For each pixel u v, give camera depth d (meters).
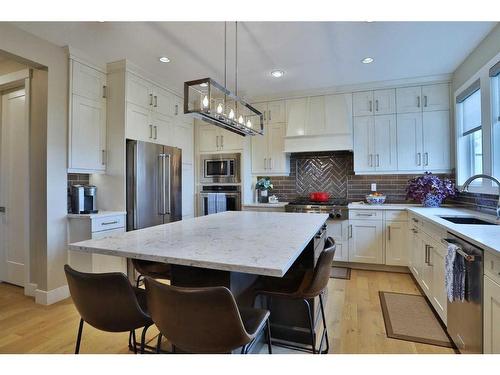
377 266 3.91
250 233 1.91
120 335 2.28
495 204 2.75
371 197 4.09
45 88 2.86
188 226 2.22
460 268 1.81
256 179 4.91
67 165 3.03
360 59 3.26
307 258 2.17
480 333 1.60
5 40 2.51
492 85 2.67
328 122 4.18
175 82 4.00
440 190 3.56
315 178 4.70
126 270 3.34
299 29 2.60
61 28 2.59
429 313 2.61
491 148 2.68
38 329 2.37
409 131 3.91
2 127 3.44
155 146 3.71
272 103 4.58
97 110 3.33
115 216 3.21
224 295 1.07
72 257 3.03
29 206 2.99
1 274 3.47
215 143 4.76
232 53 3.10
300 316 2.08
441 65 3.45
